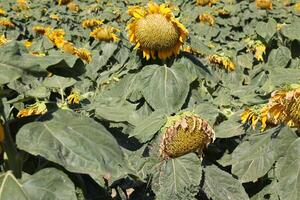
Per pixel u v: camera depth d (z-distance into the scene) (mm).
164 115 2809
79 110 2754
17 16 12500
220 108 3324
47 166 2051
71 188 1839
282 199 2301
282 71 2561
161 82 3107
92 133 1899
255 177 2607
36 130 1862
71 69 2129
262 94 3199
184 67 3178
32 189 1812
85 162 1820
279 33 5617
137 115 3117
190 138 2713
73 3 14328
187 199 2590
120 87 3305
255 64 6492
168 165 2721
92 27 10211
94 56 6191
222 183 2785
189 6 12422
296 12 10719
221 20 10133
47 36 4574
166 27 3199
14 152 1942
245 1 10945
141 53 3377
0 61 1800
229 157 3043
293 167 2334
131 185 3105
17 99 2439
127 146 2590
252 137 2695
